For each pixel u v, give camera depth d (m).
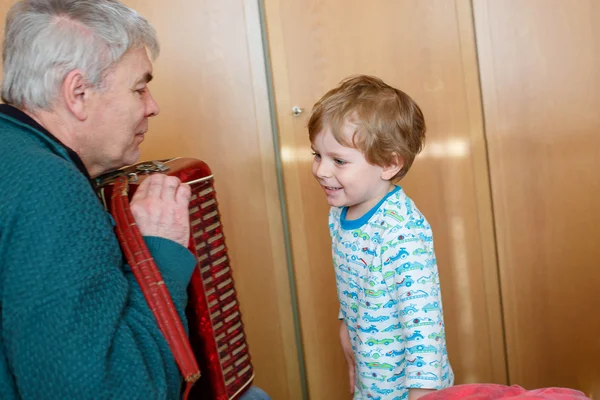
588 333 2.02
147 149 1.89
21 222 0.79
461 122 1.94
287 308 1.97
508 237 1.99
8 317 0.78
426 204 1.98
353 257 1.29
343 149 1.24
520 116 1.94
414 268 1.20
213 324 1.09
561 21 1.90
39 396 0.76
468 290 2.01
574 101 1.93
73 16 0.95
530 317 2.02
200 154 1.90
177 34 1.86
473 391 0.90
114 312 0.81
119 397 0.78
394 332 1.26
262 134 1.90
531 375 2.04
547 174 1.96
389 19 1.91
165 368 0.87
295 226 1.95
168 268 0.92
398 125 1.25
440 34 1.91
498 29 1.91
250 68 1.88
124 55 0.99
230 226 1.93
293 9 1.89
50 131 0.96
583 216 1.97
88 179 0.94
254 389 1.21
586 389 2.04
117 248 0.87
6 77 0.96
